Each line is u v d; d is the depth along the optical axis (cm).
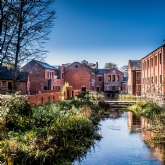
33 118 1066
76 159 848
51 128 933
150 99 2450
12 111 1015
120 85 5409
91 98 2450
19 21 997
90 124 1233
